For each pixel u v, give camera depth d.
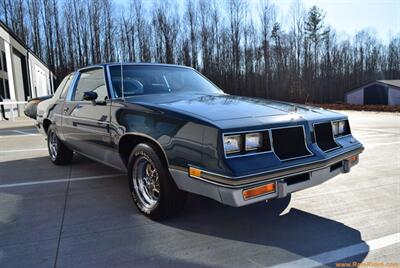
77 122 4.22
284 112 2.92
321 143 2.97
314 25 53.03
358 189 4.04
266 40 52.16
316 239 2.70
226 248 2.56
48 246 2.59
